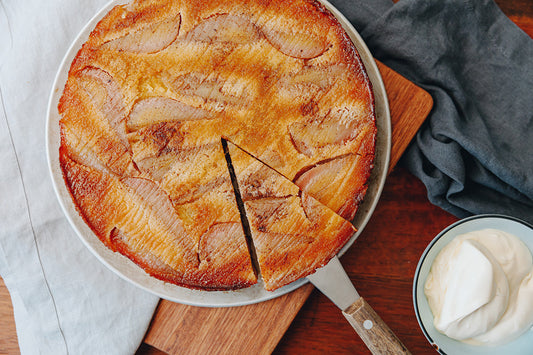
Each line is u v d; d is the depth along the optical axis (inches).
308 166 18.9
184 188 18.8
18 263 20.9
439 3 20.5
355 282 21.0
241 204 19.4
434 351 20.7
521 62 20.8
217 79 19.0
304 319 21.0
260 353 20.1
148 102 19.0
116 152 18.9
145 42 19.2
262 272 18.7
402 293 20.9
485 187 21.2
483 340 18.7
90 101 19.0
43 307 20.8
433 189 20.4
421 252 21.0
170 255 18.8
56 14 21.2
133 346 20.4
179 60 19.1
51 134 19.7
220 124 19.0
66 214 19.4
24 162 21.0
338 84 19.1
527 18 21.7
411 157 20.8
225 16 19.2
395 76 20.3
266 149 19.0
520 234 18.9
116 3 20.0
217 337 20.2
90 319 20.6
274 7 19.3
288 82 19.1
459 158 20.1
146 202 18.8
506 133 20.7
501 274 18.2
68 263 20.9
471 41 21.0
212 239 18.7
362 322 18.6
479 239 18.9
